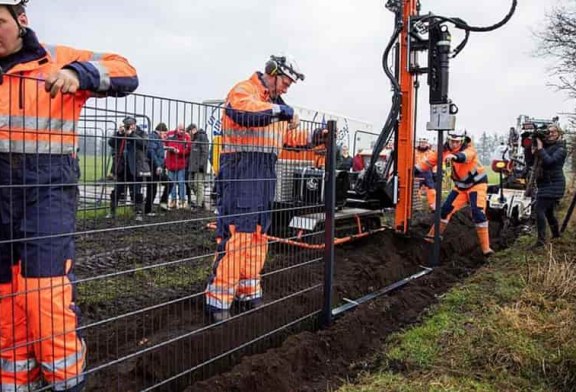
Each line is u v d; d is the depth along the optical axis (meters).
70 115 2.36
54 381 2.34
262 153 3.92
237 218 3.87
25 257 2.26
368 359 3.95
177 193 3.75
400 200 7.79
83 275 4.49
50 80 2.12
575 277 5.27
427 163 8.05
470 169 7.58
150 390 3.00
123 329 3.80
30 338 2.35
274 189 4.06
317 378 3.60
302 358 3.68
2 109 2.16
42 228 2.27
